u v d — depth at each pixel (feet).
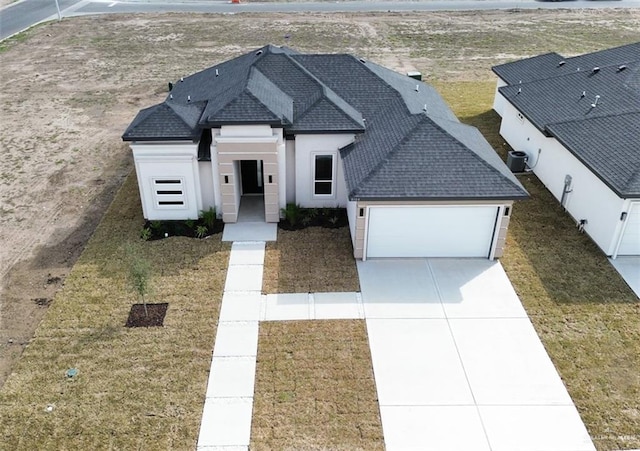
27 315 45.34
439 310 46.24
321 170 58.18
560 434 35.86
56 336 43.11
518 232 57.06
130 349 41.93
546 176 65.51
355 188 49.03
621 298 47.60
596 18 156.25
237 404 37.55
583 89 69.41
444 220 50.96
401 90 63.87
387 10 164.76
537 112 68.28
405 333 43.83
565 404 37.91
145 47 127.34
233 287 48.60
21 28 141.79
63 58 118.32
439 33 140.46
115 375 39.68
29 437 35.17
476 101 94.38
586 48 128.16
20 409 37.04
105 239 55.16
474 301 47.34
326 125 55.57
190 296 47.44
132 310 45.80
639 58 72.43
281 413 36.94
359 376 39.83
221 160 53.98
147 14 157.17
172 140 53.36
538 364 41.06
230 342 42.70
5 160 72.38
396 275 50.49
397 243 52.21
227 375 39.78
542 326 44.60
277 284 49.06
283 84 60.70
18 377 39.47
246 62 64.95
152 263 51.49
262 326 44.32
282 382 39.27
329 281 49.55
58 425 35.96
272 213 57.41
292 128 54.85
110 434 35.37
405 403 37.83
